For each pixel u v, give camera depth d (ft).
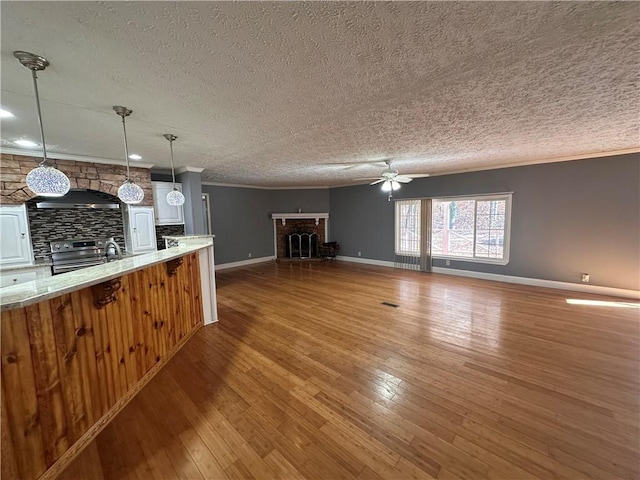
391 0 3.70
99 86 6.08
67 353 5.44
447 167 18.51
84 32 4.26
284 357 9.19
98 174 13.98
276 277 21.15
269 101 7.06
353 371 8.27
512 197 17.53
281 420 6.34
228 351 9.67
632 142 12.12
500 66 5.61
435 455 5.34
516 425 6.04
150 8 3.76
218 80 5.92
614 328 10.82
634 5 3.87
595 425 5.97
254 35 4.44
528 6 3.89
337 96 6.86
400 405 6.75
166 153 12.71
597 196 14.80
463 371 8.13
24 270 12.12
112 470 5.12
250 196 27.09
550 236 16.40
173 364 8.88
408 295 15.74
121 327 6.98
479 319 12.00
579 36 4.64
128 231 15.60
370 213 25.75
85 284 5.35
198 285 11.60
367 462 5.22
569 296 14.89
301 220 29.84
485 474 4.92
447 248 21.25
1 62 5.05
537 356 8.86
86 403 5.83
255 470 5.08
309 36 4.50
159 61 5.15
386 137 10.61
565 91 6.86
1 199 11.51
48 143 10.62
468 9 3.93
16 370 4.55
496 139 11.27
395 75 5.89
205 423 6.28
